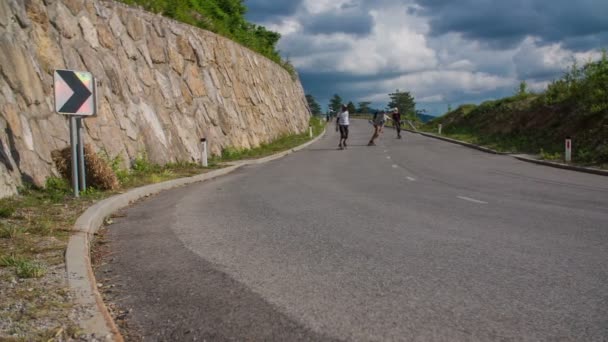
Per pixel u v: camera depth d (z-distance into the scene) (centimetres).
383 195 1121
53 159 1154
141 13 2141
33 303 427
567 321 384
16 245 635
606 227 745
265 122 3556
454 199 1055
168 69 2181
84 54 1558
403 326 378
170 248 653
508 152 2467
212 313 417
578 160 1953
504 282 481
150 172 1595
